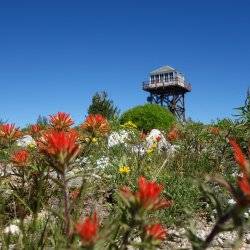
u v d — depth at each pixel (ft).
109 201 17.92
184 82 235.40
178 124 33.96
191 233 6.76
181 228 16.21
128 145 29.60
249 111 23.76
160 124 63.52
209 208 17.92
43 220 13.10
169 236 14.93
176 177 20.25
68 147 8.33
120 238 10.86
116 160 23.07
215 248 13.74
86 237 6.16
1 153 17.49
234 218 6.35
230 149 24.11
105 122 16.74
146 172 20.15
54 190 15.83
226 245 6.50
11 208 14.79
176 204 17.28
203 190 6.75
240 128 23.66
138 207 6.97
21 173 15.75
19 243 10.20
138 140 30.22
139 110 64.80
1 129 17.25
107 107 93.91
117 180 19.25
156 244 7.23
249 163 6.03
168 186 18.61
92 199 17.40
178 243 14.56
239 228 6.34
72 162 8.60
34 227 10.93
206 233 15.55
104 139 28.60
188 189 18.66
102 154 24.59
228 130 24.47
